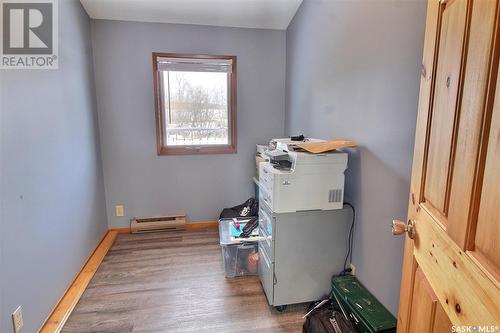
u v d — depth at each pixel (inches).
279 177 66.4
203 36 118.5
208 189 129.8
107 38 111.6
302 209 69.2
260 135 130.2
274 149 81.7
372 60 62.7
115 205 123.4
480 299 22.0
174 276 90.6
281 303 72.7
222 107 127.3
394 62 55.6
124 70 115.0
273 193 67.8
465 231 24.2
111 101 115.8
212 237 120.3
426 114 34.2
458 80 26.5
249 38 122.3
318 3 89.5
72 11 90.7
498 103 20.3
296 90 113.1
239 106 126.3
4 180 54.4
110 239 116.3
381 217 61.4
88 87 104.5
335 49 79.4
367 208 66.7
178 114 124.4
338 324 60.1
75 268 87.4
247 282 87.0
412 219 38.0
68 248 82.9
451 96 27.9
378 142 61.6
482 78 22.2
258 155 123.4
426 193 34.0
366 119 65.9
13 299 55.9
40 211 67.5
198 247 111.0
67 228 82.7
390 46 56.6
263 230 79.2
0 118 54.1
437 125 31.4
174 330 67.9
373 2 61.6
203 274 91.7
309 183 68.2
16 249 57.4
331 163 68.3
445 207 28.6
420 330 33.7
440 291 29.0
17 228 58.0
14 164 57.9
